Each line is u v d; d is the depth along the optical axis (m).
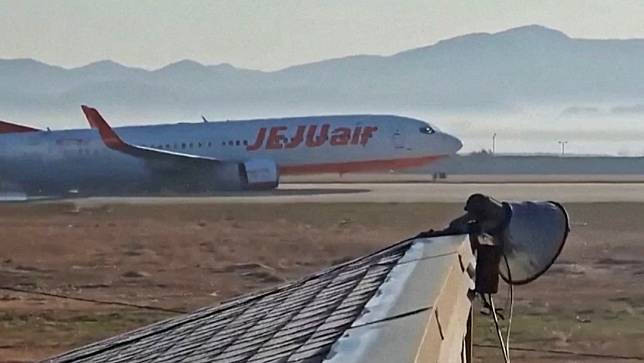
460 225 17.50
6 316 58.28
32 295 66.38
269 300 17.36
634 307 58.78
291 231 98.00
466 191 143.50
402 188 150.12
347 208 116.62
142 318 58.22
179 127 133.75
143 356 15.06
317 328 11.35
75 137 131.88
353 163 132.12
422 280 12.73
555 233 17.23
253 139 132.00
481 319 52.34
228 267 78.19
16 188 131.50
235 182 132.12
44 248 88.00
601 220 103.75
